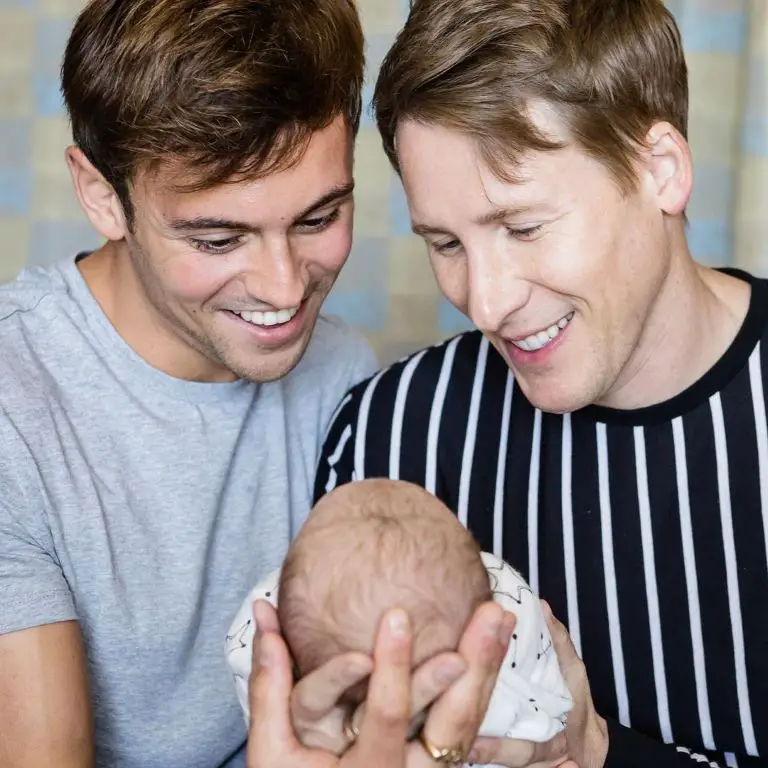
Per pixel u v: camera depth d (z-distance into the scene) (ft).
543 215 3.45
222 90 3.33
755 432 3.97
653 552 4.07
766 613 3.98
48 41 6.89
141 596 4.00
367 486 3.47
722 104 6.65
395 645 2.90
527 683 3.42
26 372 3.96
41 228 7.06
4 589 3.66
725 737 4.07
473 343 4.50
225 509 4.22
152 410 4.08
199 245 3.60
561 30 3.40
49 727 3.59
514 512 4.27
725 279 4.18
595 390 3.73
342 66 3.60
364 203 6.98
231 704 4.20
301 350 3.96
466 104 3.35
